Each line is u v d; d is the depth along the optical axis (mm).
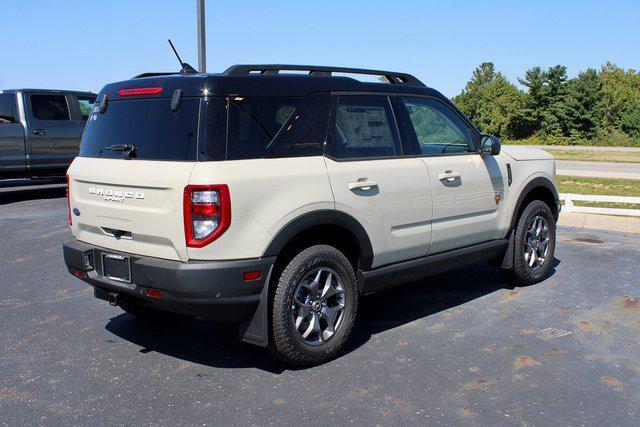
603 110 58250
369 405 3711
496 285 6352
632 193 16188
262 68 4293
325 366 4305
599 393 3873
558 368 4246
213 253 3789
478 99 66875
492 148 5477
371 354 4516
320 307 4297
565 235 9219
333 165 4363
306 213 4113
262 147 4035
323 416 3578
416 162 4957
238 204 3807
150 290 3984
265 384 4020
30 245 8250
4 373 4199
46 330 5059
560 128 58656
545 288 6227
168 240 3898
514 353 4516
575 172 23641
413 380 4062
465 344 4699
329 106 4461
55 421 3533
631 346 4660
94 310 5590
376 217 4590
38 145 12461
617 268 7062
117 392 3912
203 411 3650
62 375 4172
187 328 5133
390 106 4941
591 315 5367
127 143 4238
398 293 6109
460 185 5297
